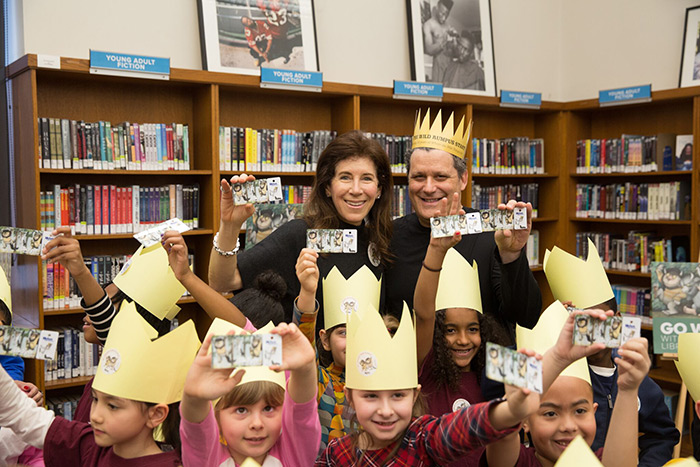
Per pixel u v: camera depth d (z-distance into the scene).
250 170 4.01
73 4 3.69
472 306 1.94
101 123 3.58
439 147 2.15
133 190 3.73
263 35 4.16
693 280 1.52
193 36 4.07
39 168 3.35
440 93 4.46
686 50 4.61
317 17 4.48
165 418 1.46
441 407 1.87
